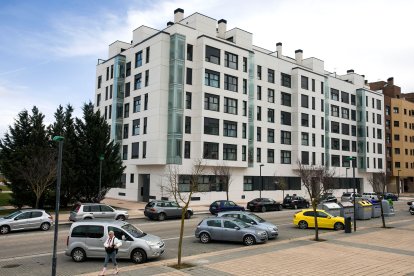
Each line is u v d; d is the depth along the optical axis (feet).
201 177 136.77
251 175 156.66
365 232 74.79
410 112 273.33
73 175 107.96
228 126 145.28
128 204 133.08
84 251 47.88
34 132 109.09
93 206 84.38
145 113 142.51
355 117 220.84
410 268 43.86
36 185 98.32
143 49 147.33
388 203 110.01
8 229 71.56
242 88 151.33
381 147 232.12
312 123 185.47
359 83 230.89
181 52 137.69
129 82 157.17
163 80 136.77
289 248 56.34
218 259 48.21
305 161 178.40
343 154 207.51
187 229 78.28
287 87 180.14
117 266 44.55
